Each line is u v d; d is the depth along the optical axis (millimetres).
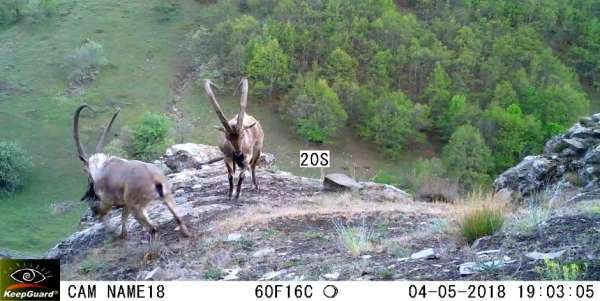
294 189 14773
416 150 75062
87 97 73375
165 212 12211
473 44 86188
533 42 87812
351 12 89750
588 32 92688
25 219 54719
